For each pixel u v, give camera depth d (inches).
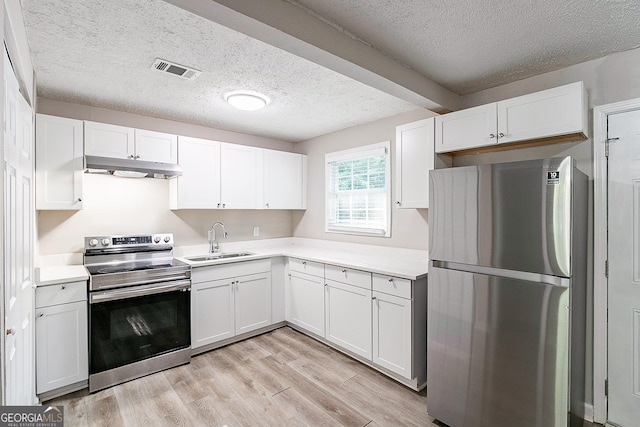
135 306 102.8
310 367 110.6
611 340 80.9
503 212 71.4
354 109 122.3
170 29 69.3
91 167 103.0
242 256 134.9
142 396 92.9
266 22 58.9
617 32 70.8
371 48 77.9
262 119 135.0
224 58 82.4
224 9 54.3
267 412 86.1
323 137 161.5
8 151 50.5
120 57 81.5
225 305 126.9
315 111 124.3
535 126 80.8
